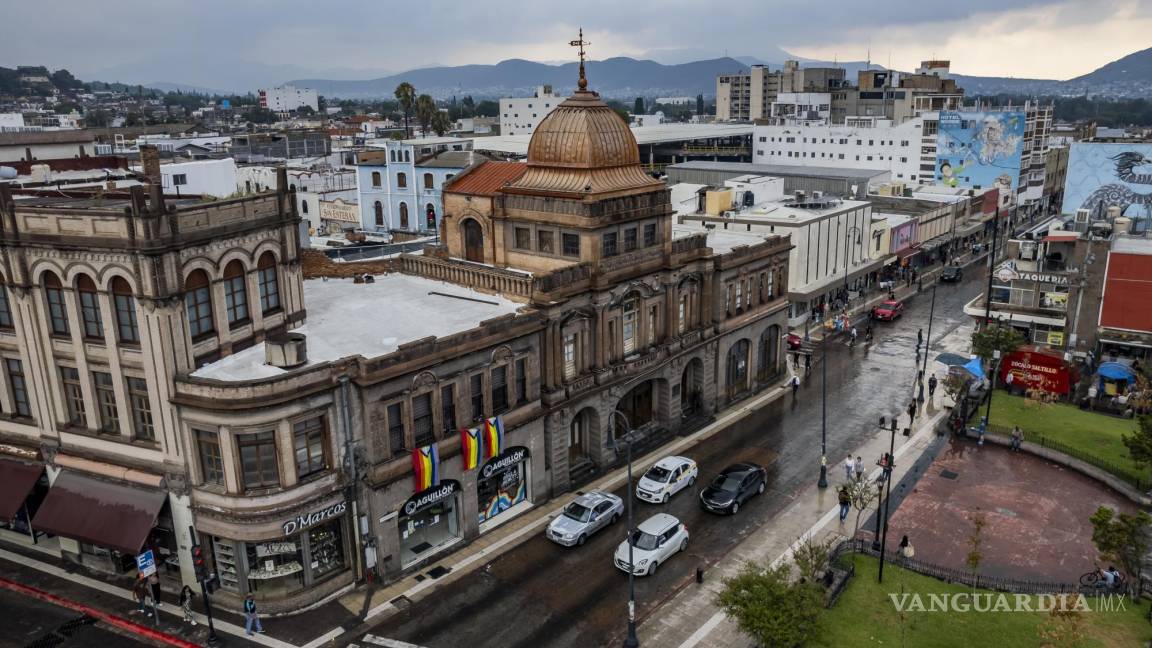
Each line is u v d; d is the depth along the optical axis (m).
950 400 61.62
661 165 161.25
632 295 50.78
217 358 37.59
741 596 31.59
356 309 46.53
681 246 54.47
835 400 62.34
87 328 36.47
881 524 44.19
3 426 40.25
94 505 37.28
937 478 49.62
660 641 34.53
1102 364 60.62
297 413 34.78
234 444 34.22
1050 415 58.66
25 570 39.97
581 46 50.38
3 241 36.22
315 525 36.28
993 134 140.75
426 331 42.69
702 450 53.66
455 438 40.97
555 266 49.66
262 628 35.31
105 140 136.88
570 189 48.41
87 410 37.56
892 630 34.69
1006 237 131.62
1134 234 68.44
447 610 36.66
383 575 38.59
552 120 50.06
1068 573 39.38
